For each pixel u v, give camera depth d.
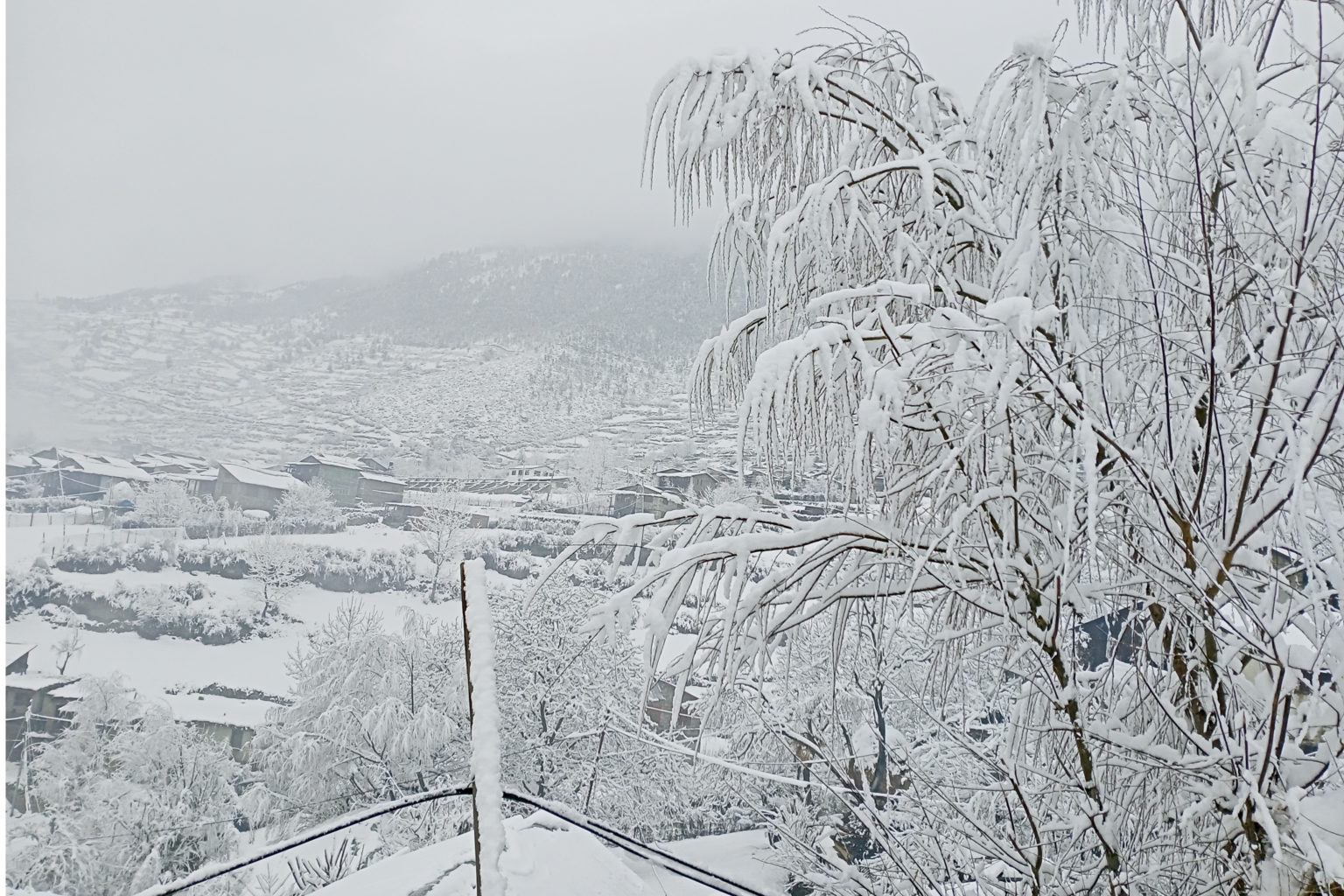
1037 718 4.14
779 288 4.31
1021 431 3.86
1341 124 3.23
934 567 3.92
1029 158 3.74
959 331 3.25
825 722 4.74
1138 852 3.38
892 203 4.89
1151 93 3.61
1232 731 3.20
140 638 36.25
